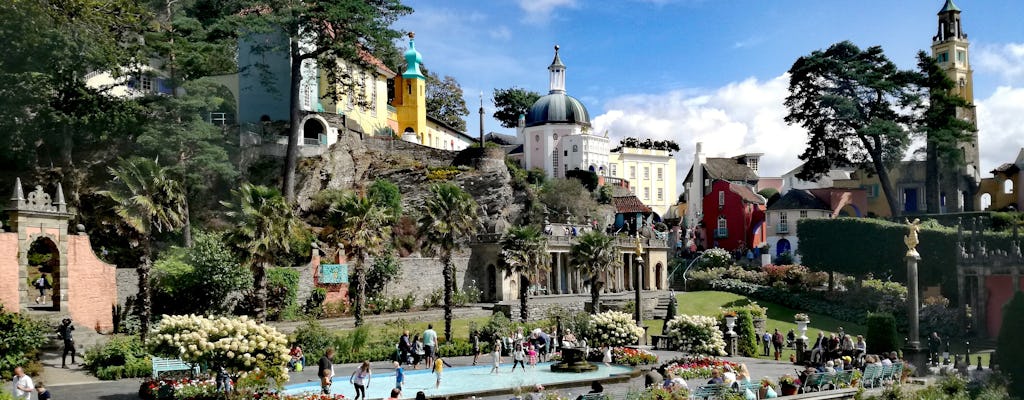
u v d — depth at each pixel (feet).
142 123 193.67
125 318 147.54
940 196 310.04
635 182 399.65
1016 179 297.33
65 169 187.01
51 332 123.85
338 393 102.06
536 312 196.44
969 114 332.39
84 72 192.34
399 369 98.02
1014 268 176.86
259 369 90.27
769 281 243.81
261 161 229.86
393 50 223.10
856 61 281.13
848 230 232.53
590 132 384.88
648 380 96.78
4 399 80.74
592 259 191.52
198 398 89.61
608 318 153.89
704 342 150.51
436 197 160.56
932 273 212.02
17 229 124.47
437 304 202.28
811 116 287.28
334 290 180.04
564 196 296.10
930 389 101.24
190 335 89.40
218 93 228.22
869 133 267.59
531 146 375.45
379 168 250.78
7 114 176.65
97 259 141.69
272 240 134.62
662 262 266.36
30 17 166.50
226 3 217.36
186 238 181.37
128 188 126.52
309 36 217.15
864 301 217.36
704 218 327.88
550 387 108.37
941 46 344.08
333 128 249.55
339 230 173.78
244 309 161.89
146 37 197.06
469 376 121.49
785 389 98.73
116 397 94.27
